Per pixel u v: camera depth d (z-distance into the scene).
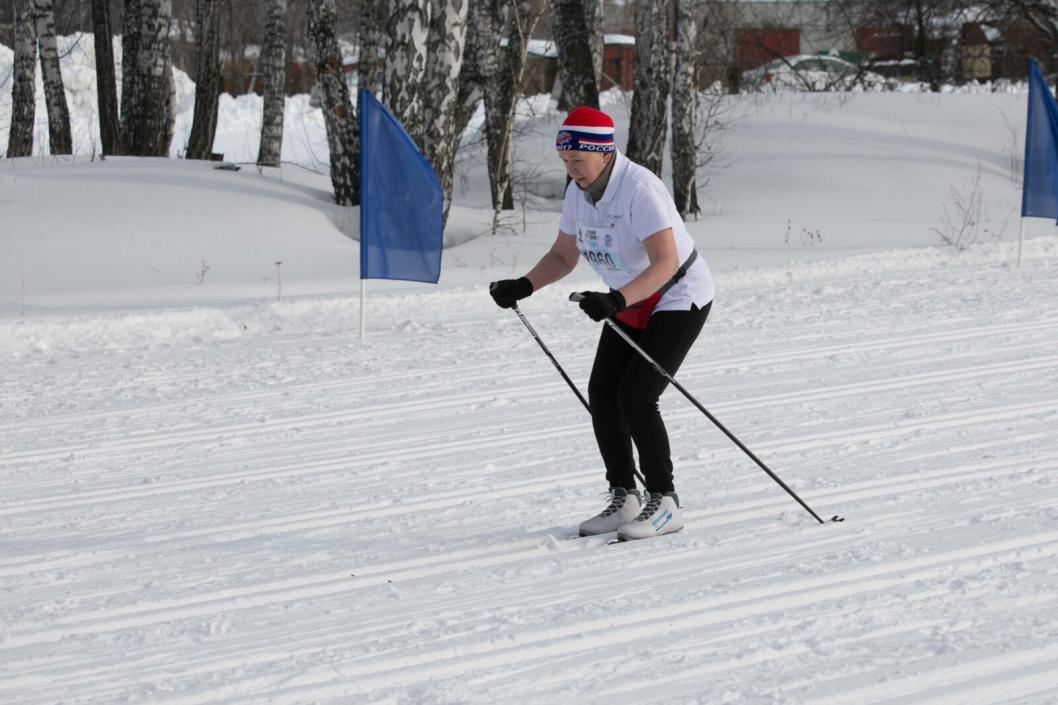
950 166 30.02
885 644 4.43
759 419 8.66
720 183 29.58
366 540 6.19
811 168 29.88
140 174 22.88
